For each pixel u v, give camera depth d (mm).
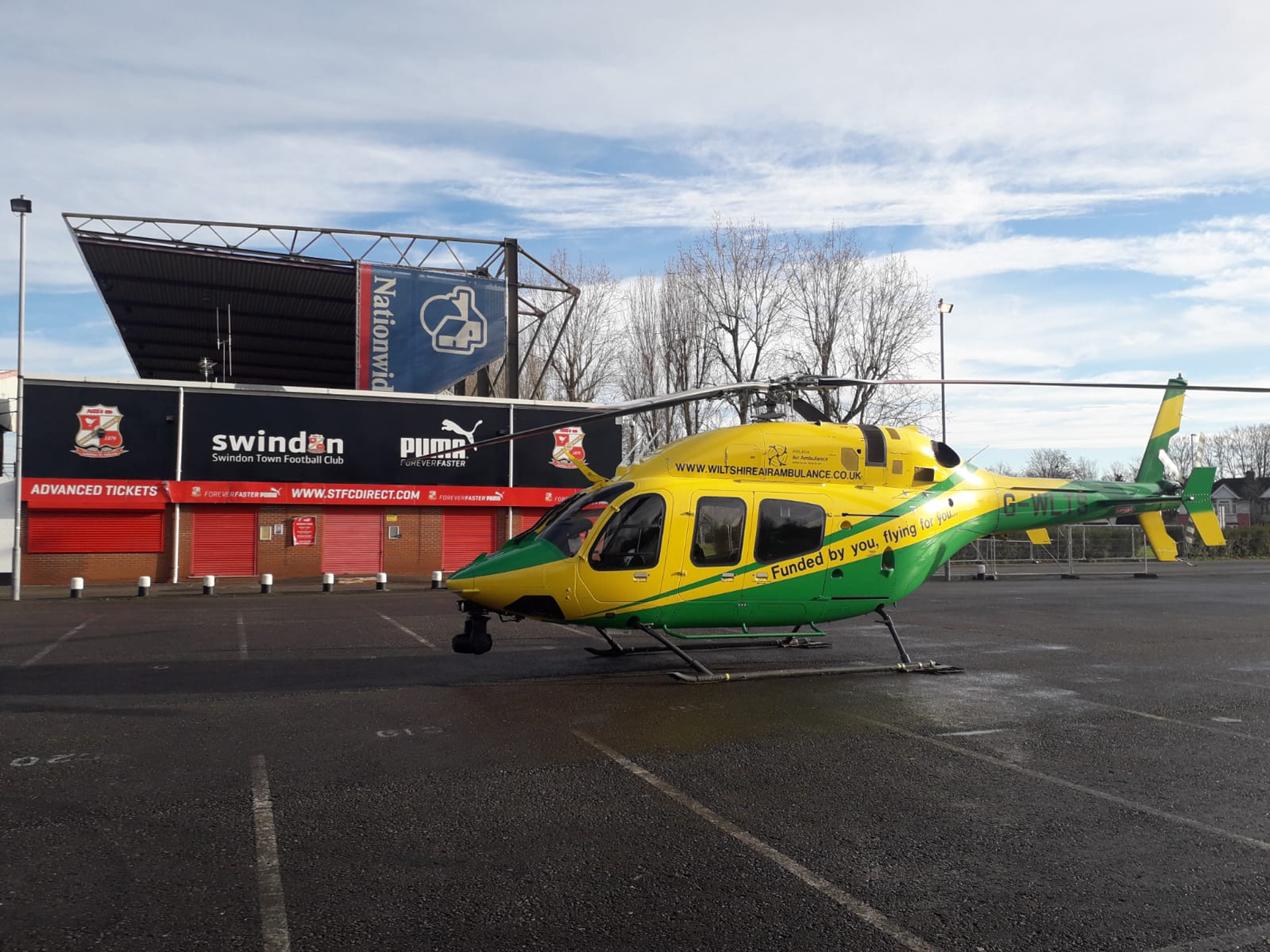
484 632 9789
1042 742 7312
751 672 10234
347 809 5477
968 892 4352
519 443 28062
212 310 33875
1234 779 6332
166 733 7352
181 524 24547
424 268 29938
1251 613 17766
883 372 36375
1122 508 13477
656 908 4129
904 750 7008
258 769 6309
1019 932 3926
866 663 11047
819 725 7785
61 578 23516
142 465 24219
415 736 7270
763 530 9930
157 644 12430
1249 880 4547
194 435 24703
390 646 12312
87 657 11234
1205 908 4199
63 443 23531
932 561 11008
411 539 26906
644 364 39469
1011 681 10070
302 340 38531
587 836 5051
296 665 10703
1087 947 3799
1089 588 24531
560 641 12836
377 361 29281
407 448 26781
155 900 4160
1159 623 15820
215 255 27594
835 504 10352
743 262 37094
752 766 6492
